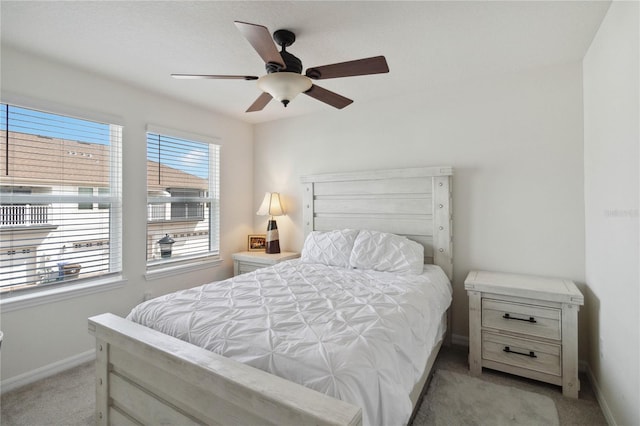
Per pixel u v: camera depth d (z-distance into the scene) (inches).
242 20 71.6
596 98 79.3
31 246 89.6
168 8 67.2
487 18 71.3
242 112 142.1
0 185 83.7
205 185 140.9
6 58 82.6
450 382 85.4
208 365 45.3
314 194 138.7
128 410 57.6
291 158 149.8
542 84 97.2
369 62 64.9
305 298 72.7
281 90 71.8
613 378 67.7
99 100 101.4
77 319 96.5
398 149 122.0
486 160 105.9
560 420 69.9
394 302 69.9
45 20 71.1
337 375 42.3
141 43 81.7
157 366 50.6
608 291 71.2
